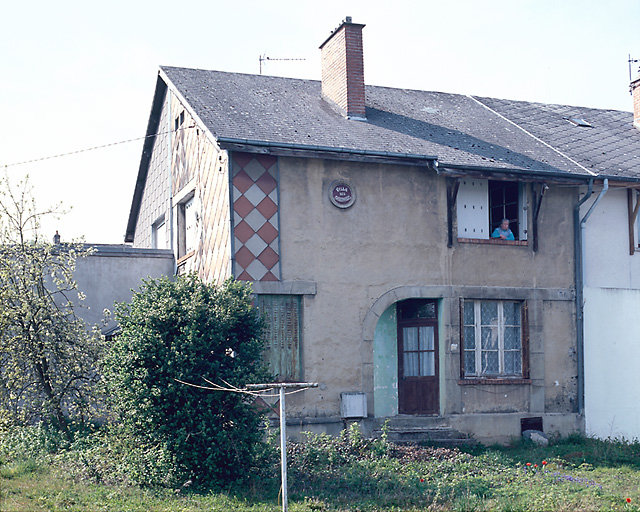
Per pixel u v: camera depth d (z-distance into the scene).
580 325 16.83
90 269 17.58
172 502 10.70
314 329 14.86
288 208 14.94
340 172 15.39
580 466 13.75
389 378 16.28
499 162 16.17
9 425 13.92
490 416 15.92
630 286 17.52
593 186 17.02
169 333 11.96
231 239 14.45
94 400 14.16
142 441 11.76
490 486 12.04
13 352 13.91
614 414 16.92
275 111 16.59
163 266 18.33
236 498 10.95
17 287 14.05
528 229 16.72
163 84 19.31
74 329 14.33
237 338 12.36
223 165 14.93
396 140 16.25
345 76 17.31
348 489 11.71
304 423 14.55
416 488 11.72
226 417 11.83
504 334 16.50
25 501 10.37
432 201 16.03
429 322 16.19
